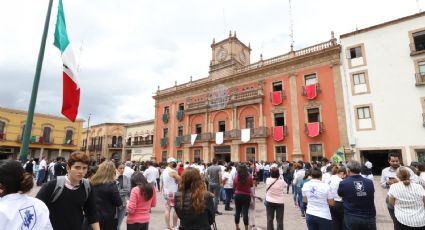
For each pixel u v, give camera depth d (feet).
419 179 18.69
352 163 15.93
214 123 103.40
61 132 138.41
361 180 15.35
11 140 121.60
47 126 134.00
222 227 26.53
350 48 75.46
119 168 21.54
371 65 71.15
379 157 77.92
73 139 142.41
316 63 80.53
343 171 20.56
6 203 6.79
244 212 23.30
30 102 20.16
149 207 16.39
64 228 9.91
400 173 15.57
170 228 24.72
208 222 11.93
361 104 70.64
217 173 33.65
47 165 65.82
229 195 35.88
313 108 79.00
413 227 14.52
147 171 31.96
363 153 70.54
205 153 101.60
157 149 122.93
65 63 22.11
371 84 70.23
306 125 78.33
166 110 125.18
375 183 59.16
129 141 158.40
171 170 25.49
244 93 94.94
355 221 14.76
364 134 68.95
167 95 124.36
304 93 80.48
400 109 65.41
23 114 127.44
